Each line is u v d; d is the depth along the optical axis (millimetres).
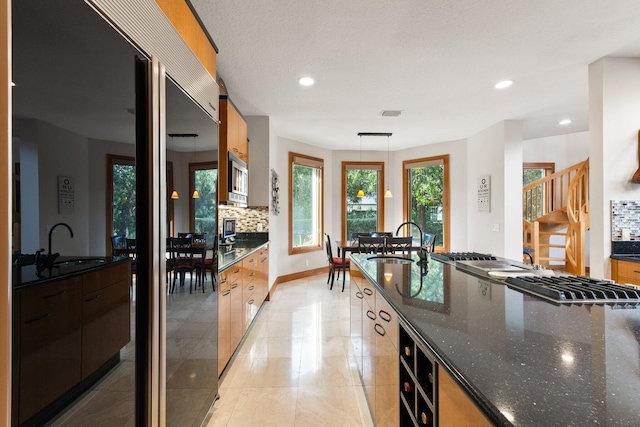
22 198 675
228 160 3012
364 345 2025
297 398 2074
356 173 6570
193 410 1588
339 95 3555
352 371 2422
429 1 1985
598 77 2729
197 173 1650
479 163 5098
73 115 815
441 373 837
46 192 734
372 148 6379
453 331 890
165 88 1270
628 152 2684
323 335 3131
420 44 2488
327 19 2170
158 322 1193
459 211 5590
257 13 2105
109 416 970
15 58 658
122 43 1007
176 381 1397
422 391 978
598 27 2264
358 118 4406
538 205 6562
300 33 2340
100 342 927
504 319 996
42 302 724
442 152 5844
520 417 500
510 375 637
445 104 3836
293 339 3035
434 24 2229
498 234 4613
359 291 2189
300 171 5988
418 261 2322
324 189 6320
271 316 3701
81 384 852
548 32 2324
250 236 4254
